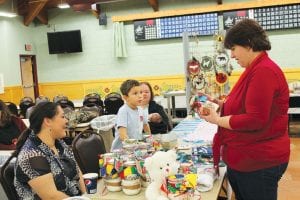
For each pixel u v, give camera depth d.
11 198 1.82
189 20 7.91
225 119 1.53
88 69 9.12
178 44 8.32
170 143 2.18
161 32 8.20
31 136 1.86
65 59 9.27
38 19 9.30
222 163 1.92
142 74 8.70
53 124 1.86
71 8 9.02
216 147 1.74
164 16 8.10
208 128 2.99
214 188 1.68
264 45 1.50
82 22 9.02
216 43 3.12
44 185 1.73
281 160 1.54
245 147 1.55
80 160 2.22
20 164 1.75
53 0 8.91
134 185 1.64
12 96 8.55
